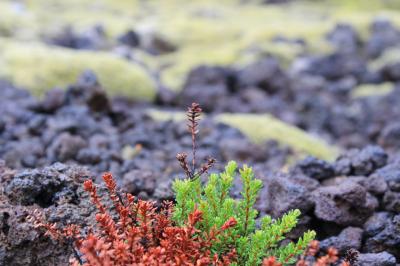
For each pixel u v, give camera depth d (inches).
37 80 38.7
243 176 14.4
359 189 16.4
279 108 44.2
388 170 19.0
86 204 15.0
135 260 13.2
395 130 36.4
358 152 20.3
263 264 13.1
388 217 17.0
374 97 49.6
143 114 33.0
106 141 25.2
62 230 14.7
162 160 24.5
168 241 13.5
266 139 30.9
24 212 14.7
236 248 14.2
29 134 26.8
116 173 21.6
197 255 13.6
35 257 14.5
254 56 56.6
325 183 19.2
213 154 25.6
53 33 54.3
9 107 31.5
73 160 23.0
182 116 35.1
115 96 40.4
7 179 16.0
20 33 54.5
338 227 16.5
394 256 16.1
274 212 16.6
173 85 48.1
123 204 15.1
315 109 45.7
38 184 15.3
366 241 16.2
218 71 48.0
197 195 15.0
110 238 13.5
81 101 31.4
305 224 16.2
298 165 19.5
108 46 55.0
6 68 39.4
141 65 52.2
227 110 42.9
